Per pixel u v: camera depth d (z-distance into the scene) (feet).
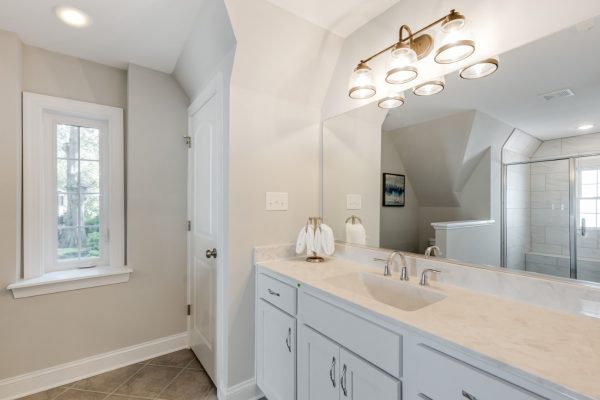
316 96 6.31
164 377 6.22
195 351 7.04
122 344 6.66
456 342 2.47
